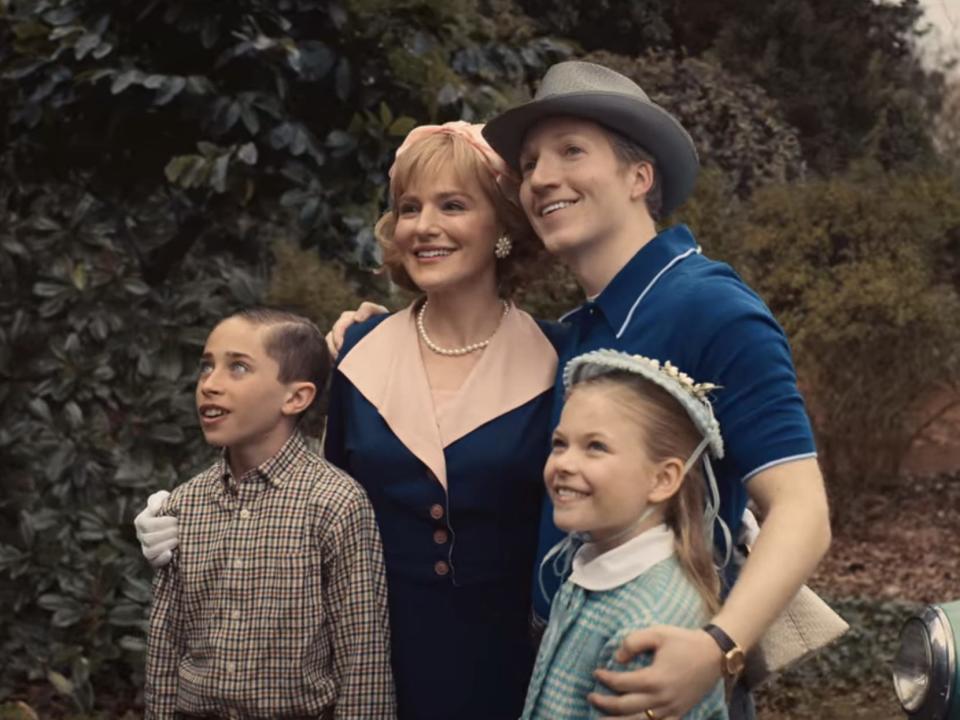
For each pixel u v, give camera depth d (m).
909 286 9.11
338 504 2.71
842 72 16.48
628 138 2.52
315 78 4.36
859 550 9.45
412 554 2.74
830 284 9.15
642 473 2.27
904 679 2.84
